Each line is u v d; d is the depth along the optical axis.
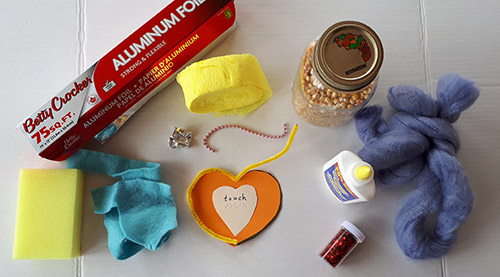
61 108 0.55
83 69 0.63
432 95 0.64
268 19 0.65
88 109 0.56
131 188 0.60
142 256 0.61
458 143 0.59
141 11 0.64
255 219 0.62
